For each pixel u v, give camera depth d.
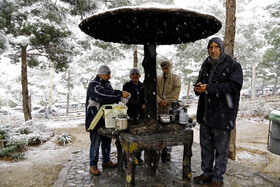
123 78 18.88
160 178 2.82
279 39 17.47
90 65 21.73
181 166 3.25
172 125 2.68
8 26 7.50
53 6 6.48
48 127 10.27
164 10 1.68
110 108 2.87
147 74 2.49
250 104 13.38
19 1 7.11
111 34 2.75
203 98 2.62
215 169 2.52
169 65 3.52
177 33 2.77
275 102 17.17
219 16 10.86
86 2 5.50
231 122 2.37
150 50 2.41
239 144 6.44
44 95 30.08
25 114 10.27
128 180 2.47
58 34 8.09
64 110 25.02
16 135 6.30
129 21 2.09
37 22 7.92
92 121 2.79
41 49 9.83
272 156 5.12
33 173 3.82
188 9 1.74
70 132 8.41
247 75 27.61
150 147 2.35
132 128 2.54
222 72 2.41
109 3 6.22
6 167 4.16
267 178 2.76
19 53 11.02
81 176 2.99
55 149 5.77
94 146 3.01
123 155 3.06
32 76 23.47
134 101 3.25
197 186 2.58
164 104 3.22
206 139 2.62
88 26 2.27
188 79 21.20
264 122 9.61
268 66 24.86
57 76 23.86
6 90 25.83
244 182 2.66
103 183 2.75
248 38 12.59
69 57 10.11
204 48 11.89
